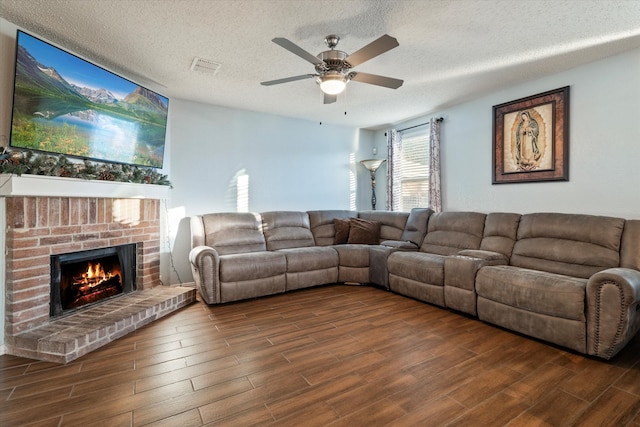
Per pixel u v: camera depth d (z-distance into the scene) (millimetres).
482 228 3713
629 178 2818
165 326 2830
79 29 2422
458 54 2854
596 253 2701
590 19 2291
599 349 2172
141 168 3459
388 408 1683
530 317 2529
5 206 2262
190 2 2082
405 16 2242
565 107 3211
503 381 1938
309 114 4844
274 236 4434
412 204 5199
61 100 2525
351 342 2498
